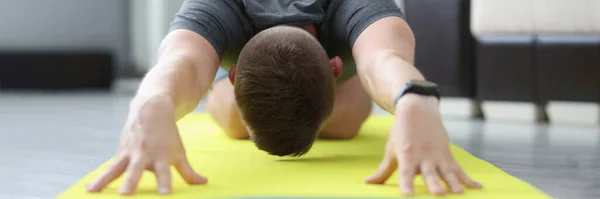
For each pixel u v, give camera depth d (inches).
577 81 89.4
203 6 47.9
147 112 36.4
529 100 92.7
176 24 46.9
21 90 159.9
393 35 45.3
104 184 35.4
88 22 166.9
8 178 49.6
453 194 34.5
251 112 42.4
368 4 48.2
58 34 165.3
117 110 110.9
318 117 42.9
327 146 57.3
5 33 162.7
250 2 49.7
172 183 38.1
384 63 41.5
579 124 90.2
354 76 59.7
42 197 43.1
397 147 36.2
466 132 80.3
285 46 42.3
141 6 165.2
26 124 88.0
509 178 40.8
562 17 89.4
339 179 39.9
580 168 54.1
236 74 43.4
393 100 38.1
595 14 88.0
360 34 46.9
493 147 66.8
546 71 90.9
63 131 79.8
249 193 35.6
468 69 95.9
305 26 50.7
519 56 91.9
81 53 162.2
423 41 97.2
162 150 35.6
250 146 56.3
